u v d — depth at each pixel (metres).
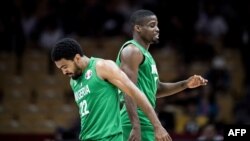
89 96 11.79
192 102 27.55
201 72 32.22
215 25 34.75
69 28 33.69
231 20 35.00
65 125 30.31
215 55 33.75
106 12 34.47
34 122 30.59
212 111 27.97
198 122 26.66
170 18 33.88
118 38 34.31
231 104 31.00
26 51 33.38
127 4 35.06
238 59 34.44
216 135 23.59
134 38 13.64
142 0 34.62
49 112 31.09
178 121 27.09
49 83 32.44
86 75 11.86
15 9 32.88
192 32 33.84
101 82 11.73
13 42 32.84
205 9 34.81
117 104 11.88
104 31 34.31
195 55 33.09
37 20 33.81
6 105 31.33
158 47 33.91
